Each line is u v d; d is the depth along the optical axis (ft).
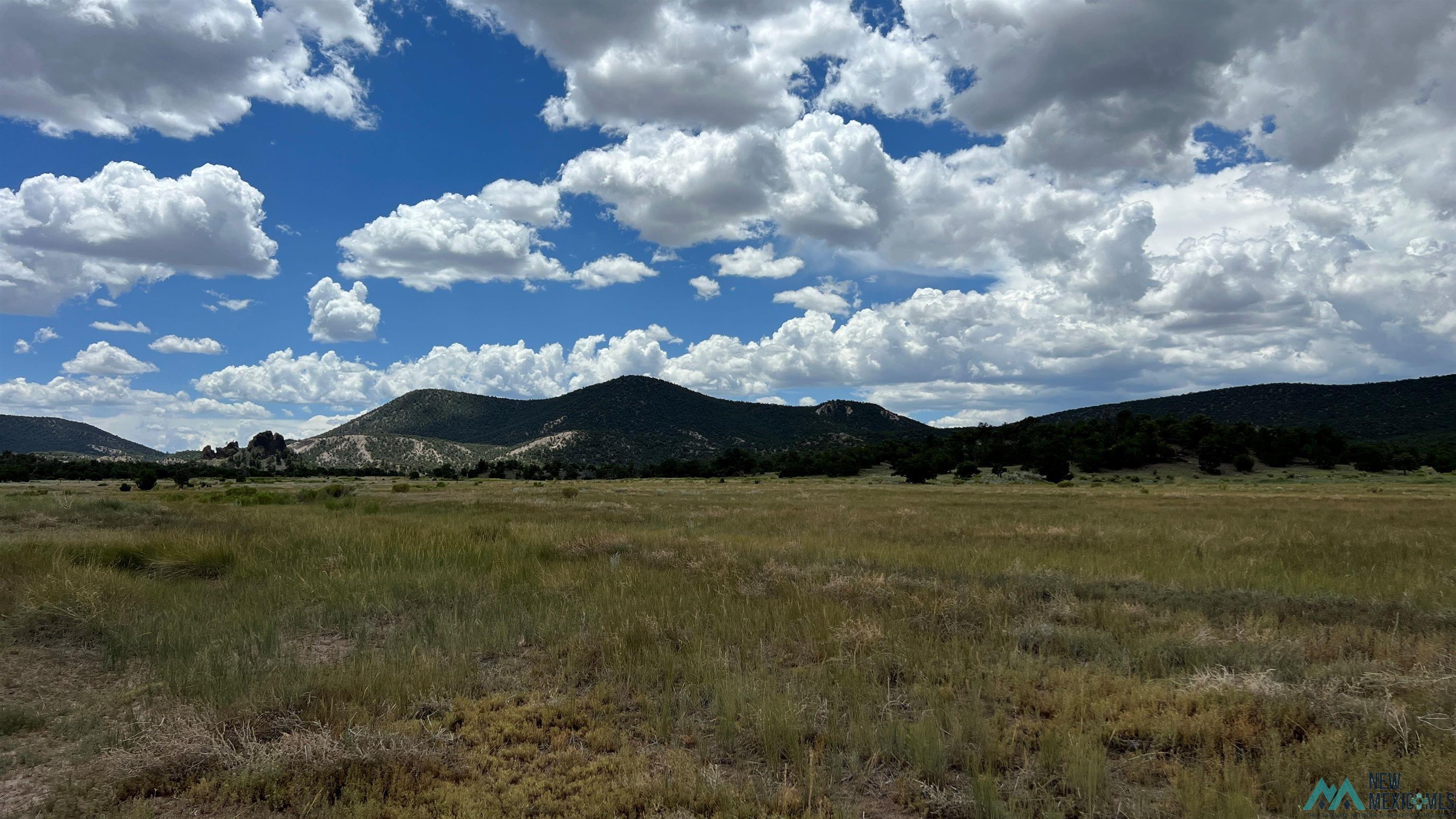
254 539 48.85
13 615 27.68
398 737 17.01
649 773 16.06
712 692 20.53
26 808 14.60
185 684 21.15
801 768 16.17
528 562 43.47
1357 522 74.54
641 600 31.40
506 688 21.65
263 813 14.70
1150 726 17.61
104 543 43.21
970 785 15.20
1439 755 15.58
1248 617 28.25
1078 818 14.28
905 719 18.52
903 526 70.54
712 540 53.26
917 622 27.73
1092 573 39.45
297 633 28.27
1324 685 19.77
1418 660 22.63
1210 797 13.94
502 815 14.37
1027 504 112.47
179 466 453.99
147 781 15.56
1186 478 332.60
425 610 31.40
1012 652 23.72
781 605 30.32
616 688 21.18
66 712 19.52
